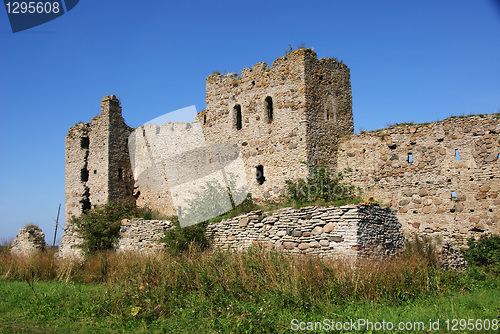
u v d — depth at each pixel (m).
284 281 11.91
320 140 21.81
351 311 10.66
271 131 22.55
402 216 20.28
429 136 20.23
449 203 19.41
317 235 14.50
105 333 10.39
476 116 19.39
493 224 18.41
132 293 12.62
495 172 18.67
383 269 12.32
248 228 16.41
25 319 11.55
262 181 22.81
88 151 29.83
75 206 29.38
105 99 29.47
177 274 13.37
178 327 10.52
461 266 16.70
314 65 22.28
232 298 11.75
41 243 27.97
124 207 25.08
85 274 17.17
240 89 24.06
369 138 21.52
